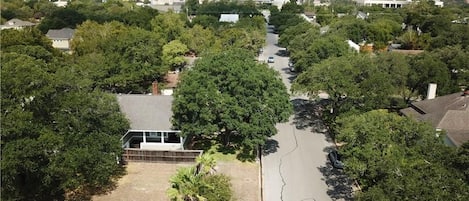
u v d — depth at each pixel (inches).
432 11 4483.3
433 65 1704.0
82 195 1092.5
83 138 1023.0
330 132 1574.8
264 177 1198.3
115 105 1191.6
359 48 2783.0
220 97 1259.8
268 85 1332.4
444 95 1635.1
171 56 2326.5
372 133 932.6
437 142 930.1
